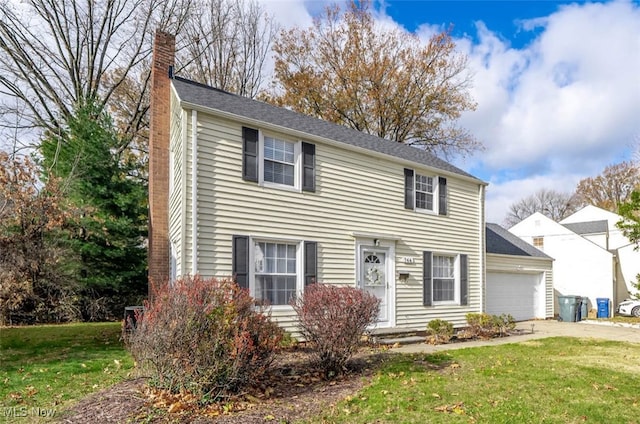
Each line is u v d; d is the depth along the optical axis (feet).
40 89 63.93
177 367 16.81
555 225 73.82
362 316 22.85
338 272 35.09
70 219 44.27
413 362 25.64
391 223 39.55
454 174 45.70
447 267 45.06
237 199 29.96
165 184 37.86
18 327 40.73
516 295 56.24
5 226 38.47
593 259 69.00
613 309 67.41
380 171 39.37
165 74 39.01
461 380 21.15
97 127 51.47
